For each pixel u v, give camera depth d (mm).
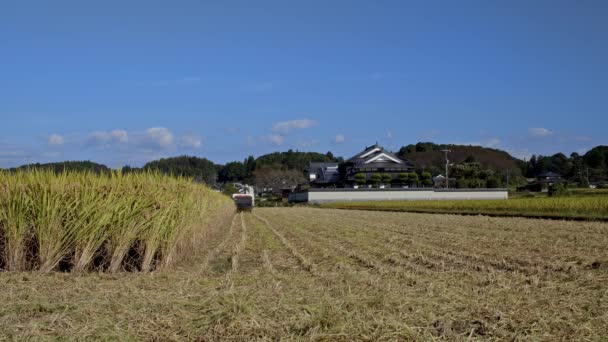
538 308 7145
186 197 13633
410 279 9789
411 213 40656
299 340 5629
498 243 16312
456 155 121062
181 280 9484
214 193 22469
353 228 24750
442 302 7449
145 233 11477
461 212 38719
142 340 5742
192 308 6777
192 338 5812
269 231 24156
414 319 6395
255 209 56781
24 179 10938
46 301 7227
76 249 10664
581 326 6270
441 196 67188
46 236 10367
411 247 15789
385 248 15711
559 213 30641
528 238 17625
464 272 10789
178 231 12633
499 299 7699
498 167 113062
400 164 77000
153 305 6957
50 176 11109
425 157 117500
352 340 5656
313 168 96812
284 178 113062
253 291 7730
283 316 6422
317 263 12789
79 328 6000
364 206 54344
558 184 58562
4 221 10445
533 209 33281
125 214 11133
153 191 12117
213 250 15781
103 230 10977
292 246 16922
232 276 9914
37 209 10414
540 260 12312
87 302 7137
